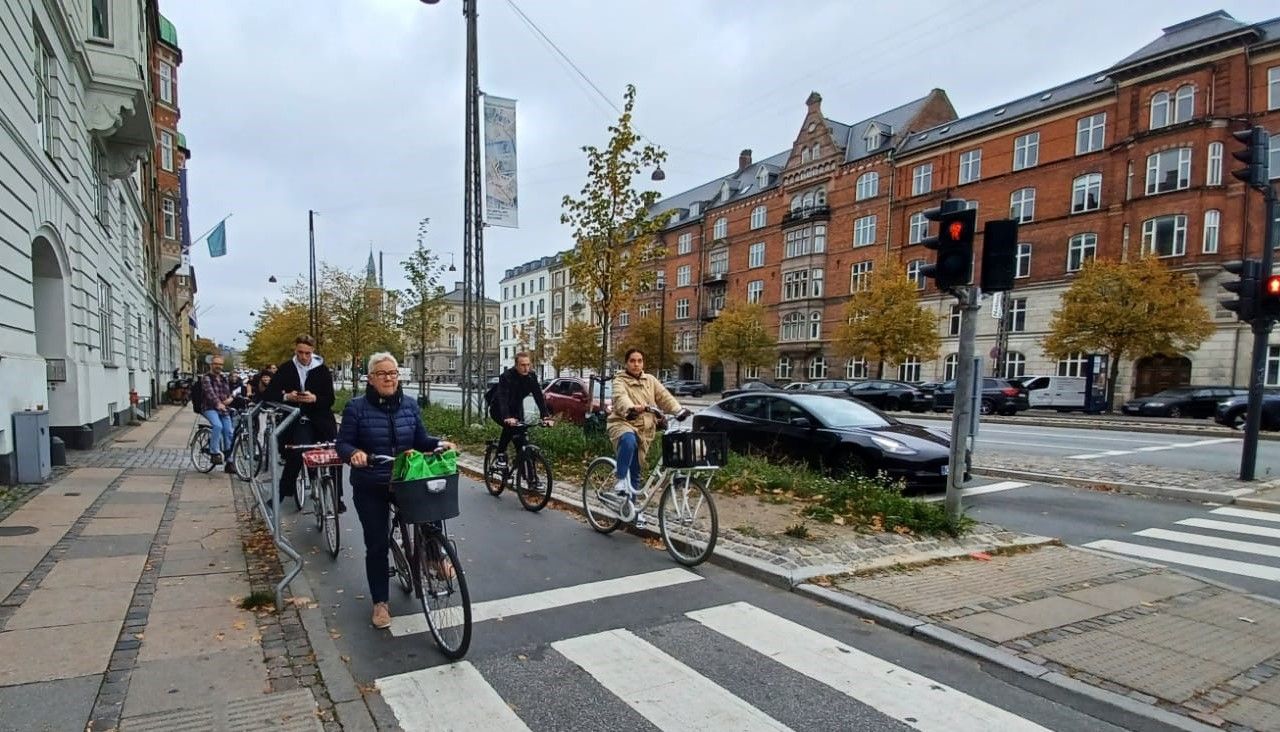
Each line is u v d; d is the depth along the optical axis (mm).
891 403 30703
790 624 4344
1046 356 32250
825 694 3428
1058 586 5020
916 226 40250
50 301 11359
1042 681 3543
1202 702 3336
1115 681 3527
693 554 5652
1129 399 30781
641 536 6520
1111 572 5398
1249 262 9852
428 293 23859
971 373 6453
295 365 7074
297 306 37188
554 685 3484
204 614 4211
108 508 7035
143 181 24828
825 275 45875
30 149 9188
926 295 39500
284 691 3283
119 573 4934
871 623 4383
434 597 3951
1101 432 19875
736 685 3510
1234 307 10055
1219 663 3750
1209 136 28266
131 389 19625
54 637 3797
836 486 7723
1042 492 9570
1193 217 28438
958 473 6477
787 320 48000
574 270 12344
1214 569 5895
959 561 5680
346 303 31516
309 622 4133
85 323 12414
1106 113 31859
